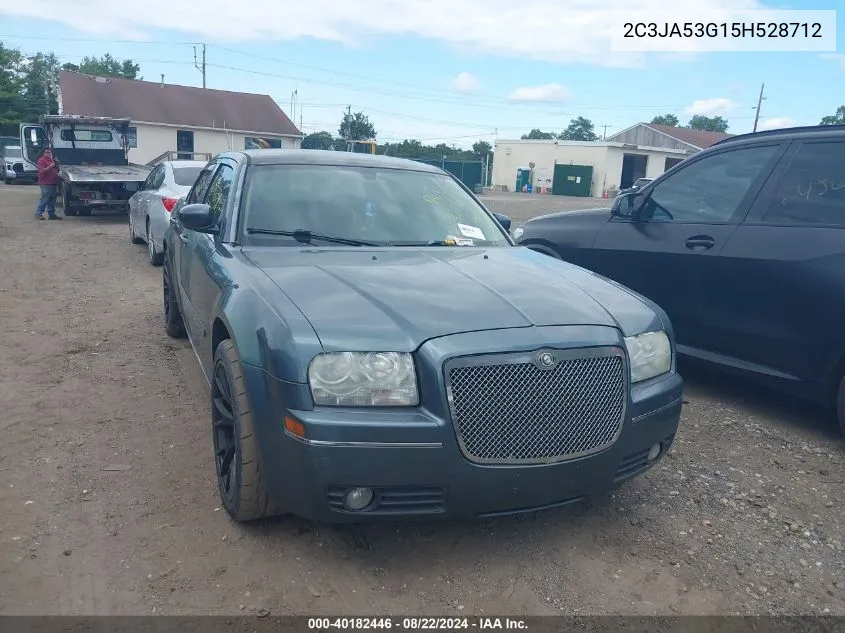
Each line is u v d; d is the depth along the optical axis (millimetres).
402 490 2811
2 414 4602
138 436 4332
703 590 3039
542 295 3309
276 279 3340
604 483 3068
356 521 2861
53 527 3307
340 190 4398
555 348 2895
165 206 9828
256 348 2979
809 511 3730
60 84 40344
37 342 6254
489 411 2811
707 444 4531
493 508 2891
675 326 5367
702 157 5410
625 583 3064
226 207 4273
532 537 3379
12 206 19344
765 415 5066
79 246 12227
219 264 3859
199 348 4516
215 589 2908
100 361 5766
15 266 10000
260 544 3221
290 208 4180
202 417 4660
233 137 42594
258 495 3135
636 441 3158
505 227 5070
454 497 2824
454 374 2785
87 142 18406
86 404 4824
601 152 48406
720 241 4996
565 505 3041
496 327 2930
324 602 2857
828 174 4598
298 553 3168
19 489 3637
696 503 3766
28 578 2934
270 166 4438
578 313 3150
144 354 5984
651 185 5688
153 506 3516
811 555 3330
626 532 3459
